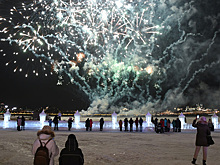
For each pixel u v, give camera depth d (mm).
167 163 9664
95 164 9484
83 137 19328
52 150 5473
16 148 13164
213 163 9711
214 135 22500
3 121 28812
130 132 25797
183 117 31078
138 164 9492
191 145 15305
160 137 20391
